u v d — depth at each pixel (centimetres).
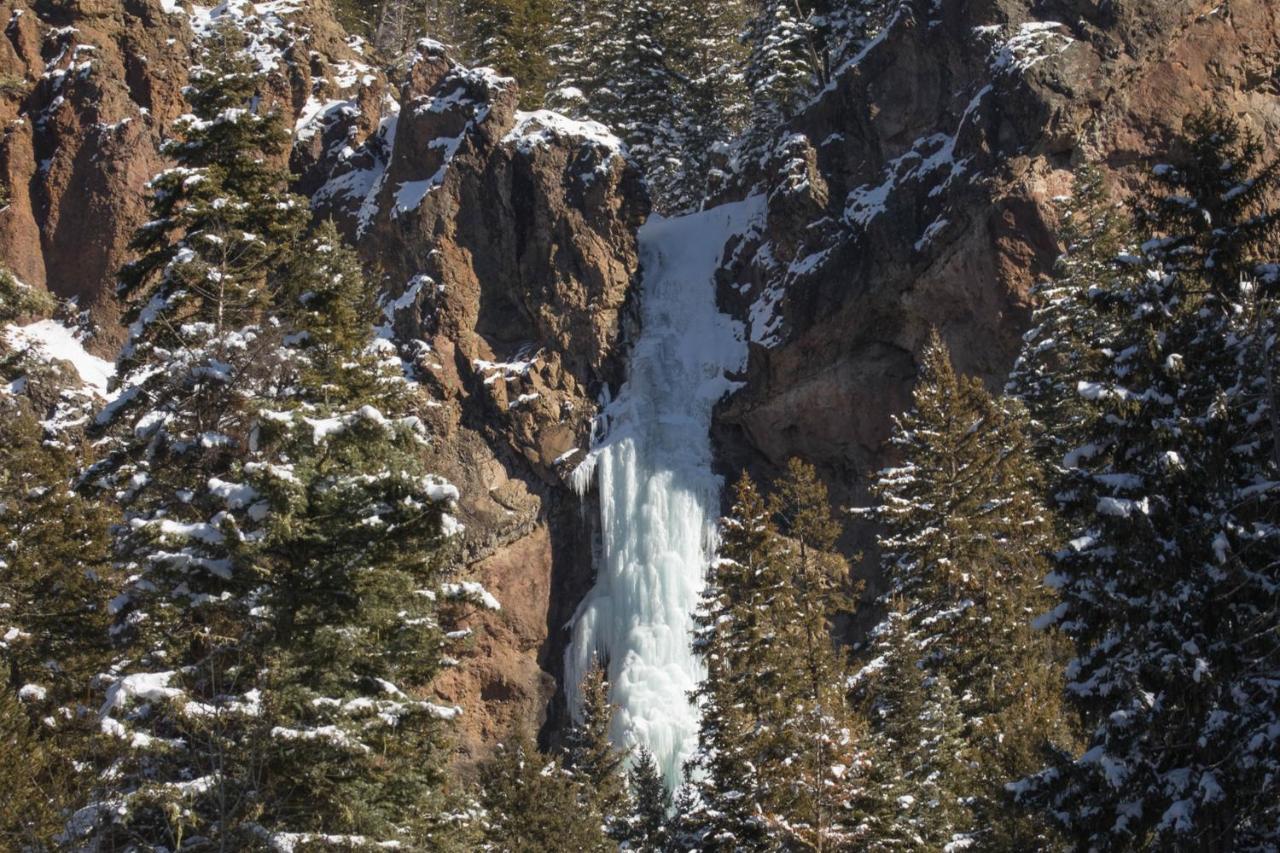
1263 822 2755
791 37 8706
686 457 7706
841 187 7612
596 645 7462
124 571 3794
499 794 5456
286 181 4197
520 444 7694
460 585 3644
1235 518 2797
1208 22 6931
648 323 8062
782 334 7381
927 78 7450
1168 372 2861
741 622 4825
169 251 3984
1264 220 2920
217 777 2950
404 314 7869
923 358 7000
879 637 4912
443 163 8125
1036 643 4588
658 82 10169
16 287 4059
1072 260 5622
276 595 3108
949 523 4922
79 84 8800
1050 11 7144
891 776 4259
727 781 4522
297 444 3195
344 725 3078
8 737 3384
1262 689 2683
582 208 8050
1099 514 2777
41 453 4866
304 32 9312
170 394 3572
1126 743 2786
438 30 11925
